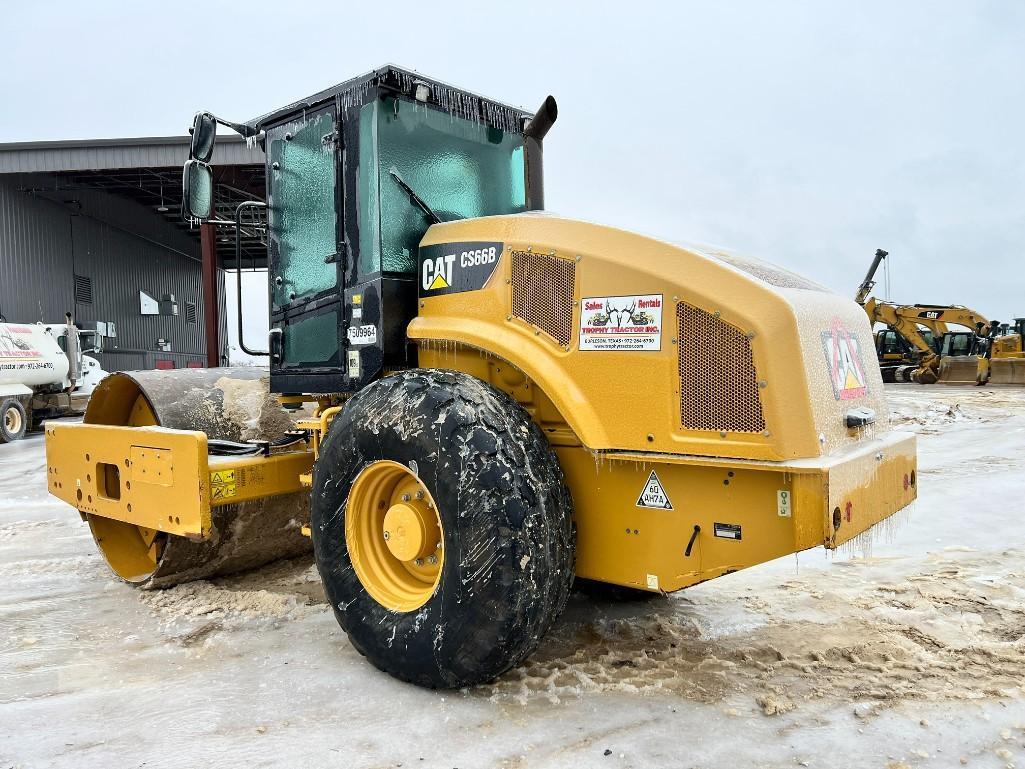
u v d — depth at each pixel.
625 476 2.83
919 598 3.93
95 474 4.34
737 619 3.68
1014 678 2.96
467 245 3.23
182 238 32.41
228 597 4.16
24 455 11.94
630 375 2.74
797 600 3.94
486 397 2.86
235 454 4.03
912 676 3.00
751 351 2.50
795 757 2.41
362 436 2.98
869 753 2.43
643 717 2.68
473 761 2.41
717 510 2.61
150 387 4.32
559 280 2.93
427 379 2.93
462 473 2.67
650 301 2.70
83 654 3.41
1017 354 23.69
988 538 5.13
